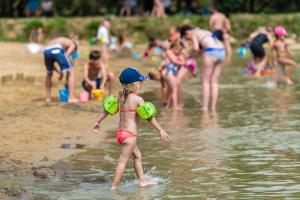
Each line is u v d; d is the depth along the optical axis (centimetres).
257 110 2258
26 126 1906
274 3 7300
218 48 2270
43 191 1287
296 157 1547
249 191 1274
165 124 2016
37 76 3031
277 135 1811
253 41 3419
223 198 1230
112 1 6775
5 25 5734
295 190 1275
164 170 1446
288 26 5875
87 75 2480
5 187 1306
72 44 2392
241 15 5969
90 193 1277
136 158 1338
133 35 5803
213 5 7012
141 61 4291
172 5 7312
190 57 2338
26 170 1446
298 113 2175
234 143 1716
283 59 3016
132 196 1253
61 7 6656
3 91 2555
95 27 5753
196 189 1295
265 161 1513
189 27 2316
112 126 1961
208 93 2295
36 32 5556
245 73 3500
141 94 2689
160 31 5791
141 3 6712
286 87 2903
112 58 4500
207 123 2022
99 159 1558
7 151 1614
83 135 1825
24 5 6669
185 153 1608
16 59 3750
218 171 1430
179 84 2358
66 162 1527
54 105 2289
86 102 2367
